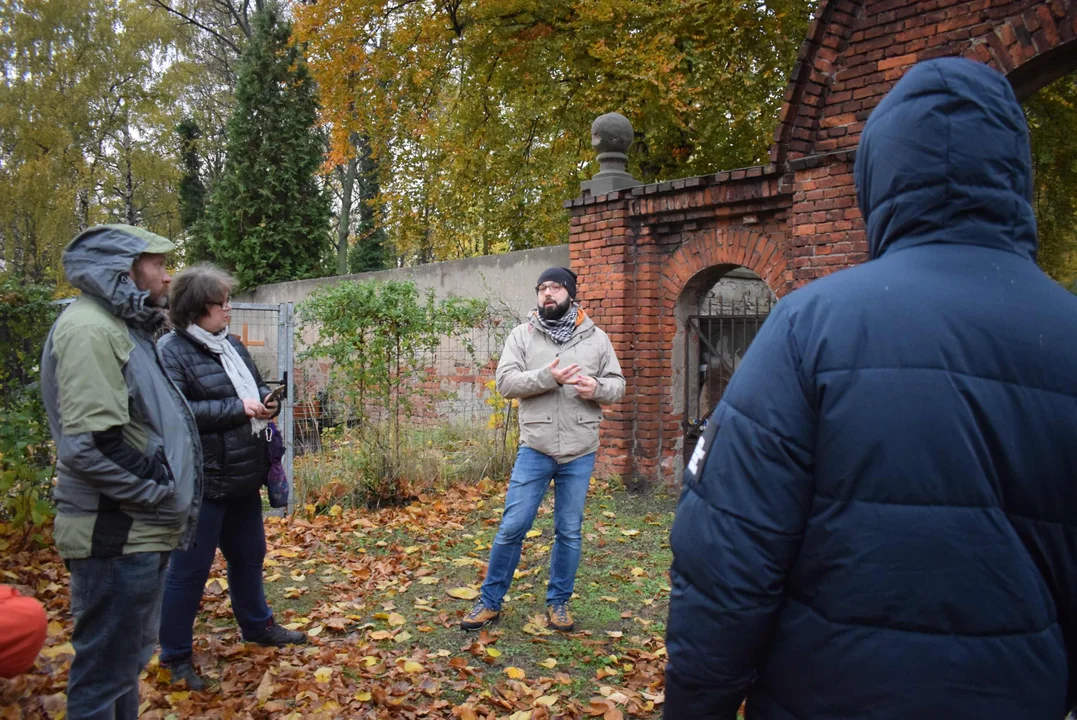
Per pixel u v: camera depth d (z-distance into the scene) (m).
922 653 1.12
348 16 12.27
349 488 6.55
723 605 1.24
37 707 2.79
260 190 17.62
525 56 12.52
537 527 5.92
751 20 11.29
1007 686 1.11
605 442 7.46
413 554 5.32
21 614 1.66
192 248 18.86
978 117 1.24
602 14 10.67
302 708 3.05
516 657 3.69
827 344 1.23
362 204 24.27
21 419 5.09
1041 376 1.17
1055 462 1.16
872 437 1.16
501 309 8.42
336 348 6.55
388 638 3.85
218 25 28.20
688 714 1.34
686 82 11.41
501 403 7.62
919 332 1.18
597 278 7.57
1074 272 13.88
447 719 3.10
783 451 1.23
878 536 1.15
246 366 3.52
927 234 1.28
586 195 7.67
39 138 23.89
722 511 1.25
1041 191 12.87
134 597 2.37
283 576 4.86
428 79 12.92
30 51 25.11
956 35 5.37
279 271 17.70
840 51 5.93
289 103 18.30
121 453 2.27
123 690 2.40
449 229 15.26
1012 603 1.12
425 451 7.23
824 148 6.05
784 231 6.39
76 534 2.30
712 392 7.59
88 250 2.33
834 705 1.17
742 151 12.69
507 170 14.34
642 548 5.49
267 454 3.52
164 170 25.55
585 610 4.31
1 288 5.34
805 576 1.23
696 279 7.22
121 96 26.67
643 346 7.34
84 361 2.22
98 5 26.03
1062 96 11.39
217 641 3.66
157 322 2.50
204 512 3.25
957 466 1.13
